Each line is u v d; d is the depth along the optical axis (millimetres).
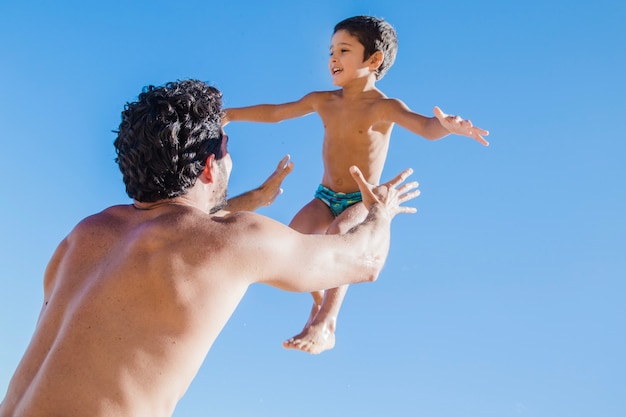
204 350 1880
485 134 2889
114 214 2092
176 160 2025
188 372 1850
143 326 1821
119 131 2115
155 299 1846
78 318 1833
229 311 1914
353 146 4164
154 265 1875
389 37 4297
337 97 4324
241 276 1922
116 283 1864
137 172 2043
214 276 1885
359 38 4219
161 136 2002
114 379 1761
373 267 2266
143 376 1783
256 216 2033
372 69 4254
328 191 4172
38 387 1766
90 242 2014
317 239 2125
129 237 1974
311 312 3924
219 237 1925
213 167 2148
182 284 1857
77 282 1941
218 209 2232
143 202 2092
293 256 2020
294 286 2061
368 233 2291
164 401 1812
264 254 1953
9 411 1804
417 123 3826
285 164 3195
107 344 1794
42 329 1890
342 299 3754
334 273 2141
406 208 2559
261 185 3148
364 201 2504
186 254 1894
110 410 1736
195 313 1849
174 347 1821
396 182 2594
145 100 2062
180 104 2049
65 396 1740
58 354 1794
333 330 3688
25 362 1861
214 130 2125
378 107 4117
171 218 1976
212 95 2145
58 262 2053
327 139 4270
